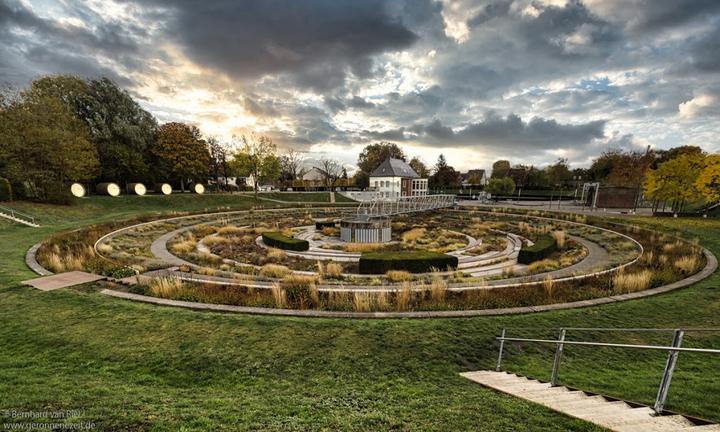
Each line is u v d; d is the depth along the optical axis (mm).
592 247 17453
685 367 5434
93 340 5816
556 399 3928
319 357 5574
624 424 2900
